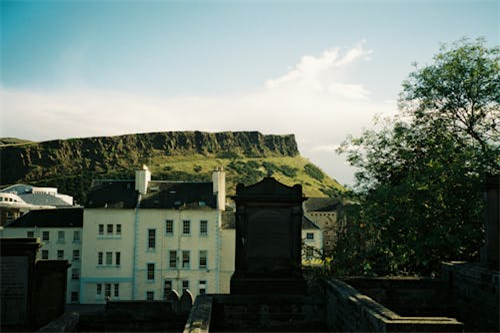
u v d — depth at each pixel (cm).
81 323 1605
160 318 1647
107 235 5681
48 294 1434
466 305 1372
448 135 2334
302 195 1638
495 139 2330
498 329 1191
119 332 1628
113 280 5625
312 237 6009
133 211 5700
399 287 1480
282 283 1588
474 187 1859
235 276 1603
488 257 1288
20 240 1427
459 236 1758
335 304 1308
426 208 1917
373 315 899
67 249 5925
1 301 1411
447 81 2436
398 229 1941
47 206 8319
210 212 5706
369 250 1970
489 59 2395
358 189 2409
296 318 1473
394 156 2417
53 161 18562
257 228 1630
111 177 17375
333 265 1997
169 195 5922
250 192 1634
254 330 1427
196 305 1294
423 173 2056
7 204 7512
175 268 5650
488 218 1292
